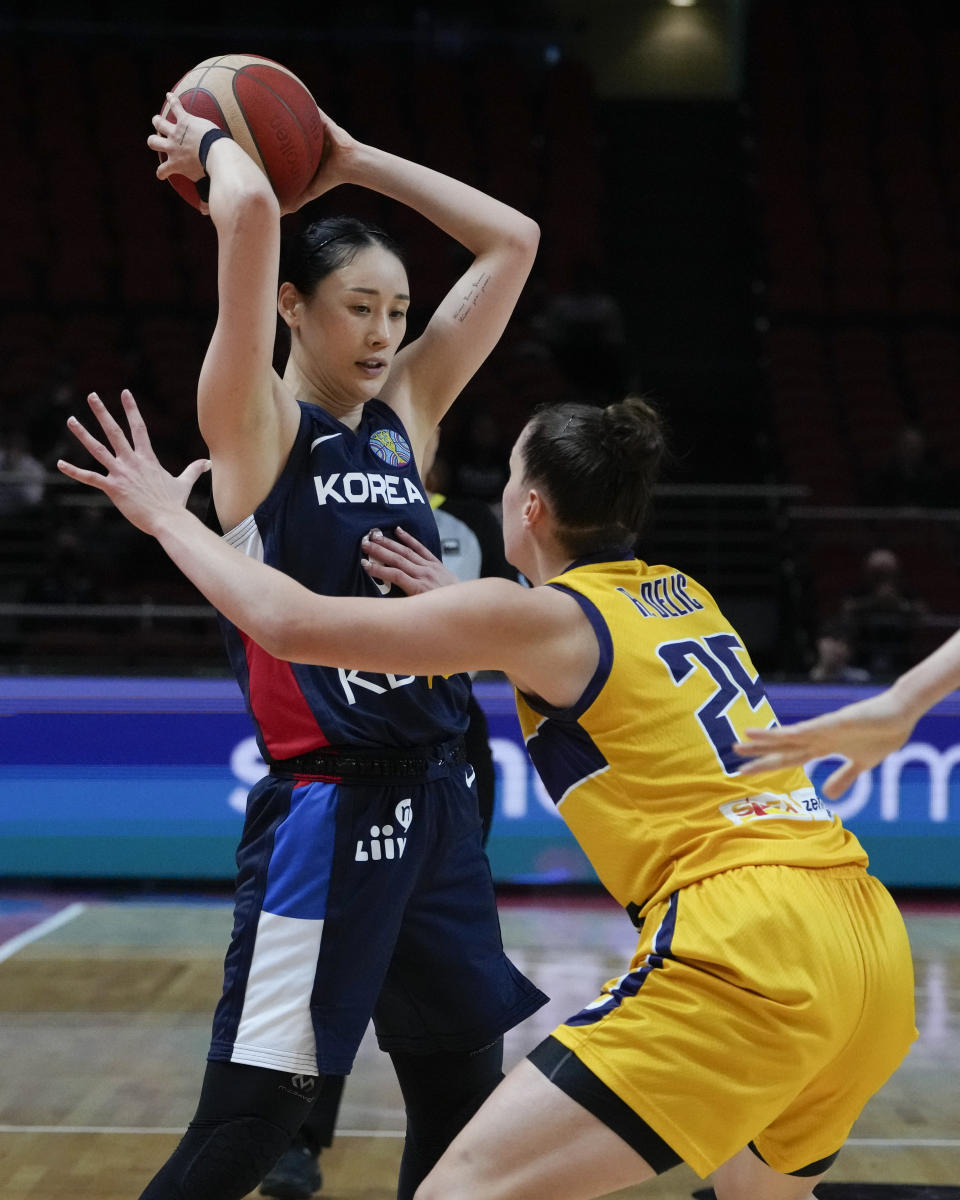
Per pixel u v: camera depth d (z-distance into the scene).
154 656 11.96
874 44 21.70
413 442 3.92
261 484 3.46
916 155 20.42
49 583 12.16
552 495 3.28
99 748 10.13
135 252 17.92
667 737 3.06
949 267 19.06
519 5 22.09
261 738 3.55
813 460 15.90
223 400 3.35
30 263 17.67
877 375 17.45
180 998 7.39
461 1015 3.61
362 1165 5.10
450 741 3.69
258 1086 3.30
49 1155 5.15
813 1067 2.93
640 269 19.80
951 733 10.17
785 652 13.91
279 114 3.65
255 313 3.28
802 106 20.88
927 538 14.16
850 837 3.25
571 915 9.49
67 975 7.86
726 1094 2.86
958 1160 5.22
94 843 10.09
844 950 2.97
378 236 3.64
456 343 4.00
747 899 2.93
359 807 3.43
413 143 19.92
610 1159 2.86
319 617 2.94
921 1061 6.50
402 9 21.89
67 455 13.16
